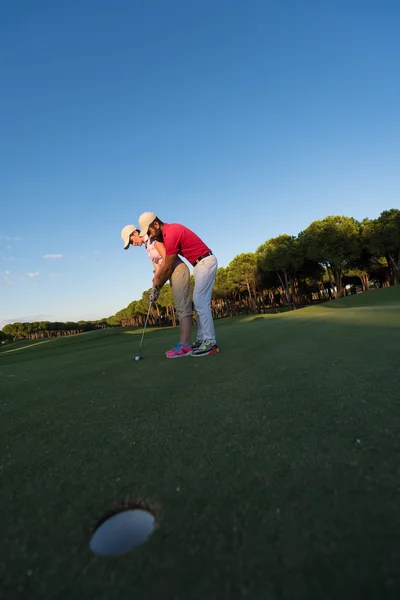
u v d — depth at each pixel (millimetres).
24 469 1105
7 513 865
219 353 3107
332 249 25000
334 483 853
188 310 3277
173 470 1009
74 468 1084
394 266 25156
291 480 888
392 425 1152
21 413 1739
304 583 567
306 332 4070
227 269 36688
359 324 4340
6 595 603
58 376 2766
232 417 1395
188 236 3143
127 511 865
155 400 1762
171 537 717
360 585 552
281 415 1357
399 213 23812
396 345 2627
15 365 4133
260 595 551
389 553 613
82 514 842
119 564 659
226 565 624
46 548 727
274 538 681
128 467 1055
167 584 595
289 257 28016
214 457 1062
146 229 3391
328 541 658
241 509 788
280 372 2098
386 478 853
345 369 2006
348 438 1094
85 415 1616
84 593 594
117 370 2764
